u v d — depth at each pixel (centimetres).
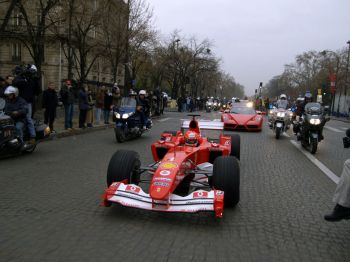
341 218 454
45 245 438
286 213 582
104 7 2291
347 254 439
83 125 1642
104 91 1889
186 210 489
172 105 5288
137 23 2592
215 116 3266
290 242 469
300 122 1398
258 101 4153
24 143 1026
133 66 3253
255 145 1386
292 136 1739
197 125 782
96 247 435
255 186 749
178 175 544
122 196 521
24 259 401
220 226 514
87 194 652
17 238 455
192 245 449
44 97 1380
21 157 1007
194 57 5516
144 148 1220
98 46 2750
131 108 1412
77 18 2264
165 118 2861
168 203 496
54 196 636
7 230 480
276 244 461
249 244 458
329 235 496
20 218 524
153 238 466
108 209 571
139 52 2841
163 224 514
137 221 522
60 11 2245
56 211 557
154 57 3862
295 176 857
